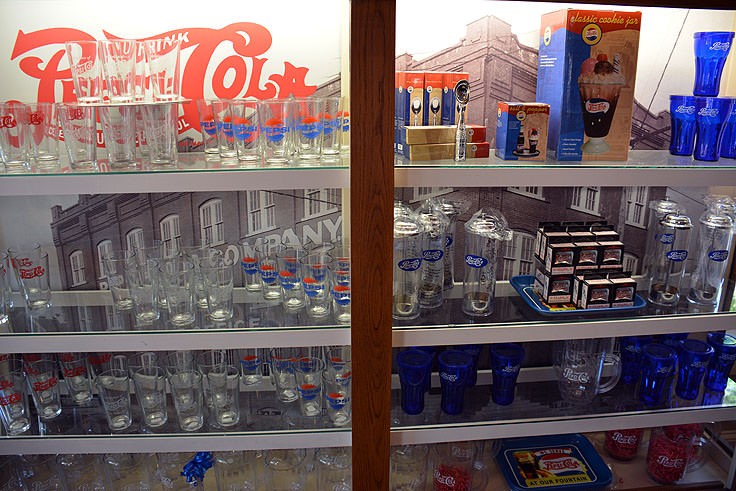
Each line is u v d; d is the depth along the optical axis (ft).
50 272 6.35
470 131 5.40
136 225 6.31
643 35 6.38
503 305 6.00
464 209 6.63
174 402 5.56
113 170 4.72
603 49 5.23
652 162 5.45
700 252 6.19
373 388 5.10
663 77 6.52
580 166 5.03
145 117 4.83
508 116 5.24
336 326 5.11
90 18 5.73
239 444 5.33
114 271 5.46
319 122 5.01
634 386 6.48
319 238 6.53
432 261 5.82
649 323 5.54
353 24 4.17
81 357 5.84
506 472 6.40
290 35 5.96
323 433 5.35
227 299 5.34
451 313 5.74
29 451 5.28
